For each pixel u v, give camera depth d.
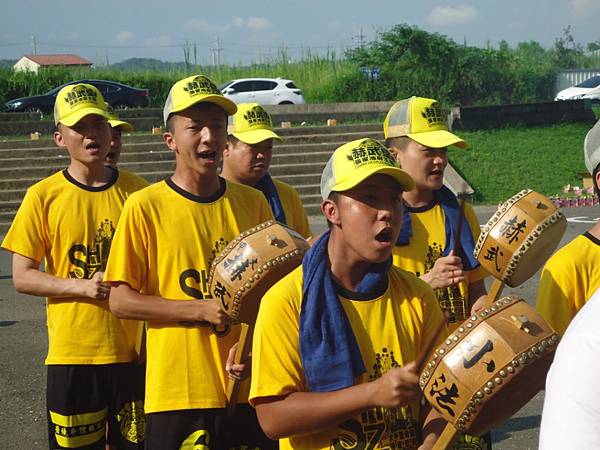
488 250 3.65
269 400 2.91
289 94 32.25
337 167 2.93
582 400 1.88
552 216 3.62
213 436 4.17
